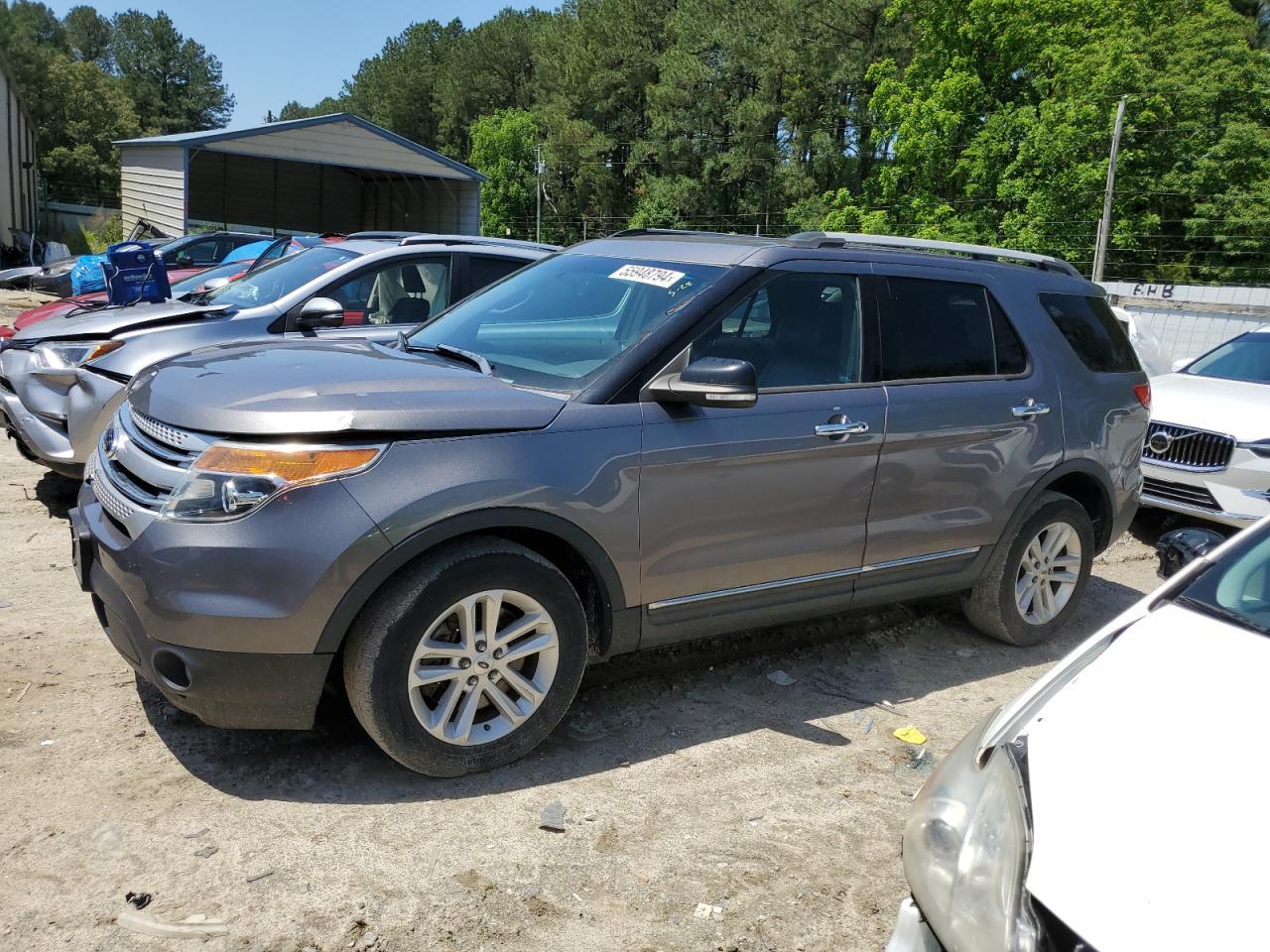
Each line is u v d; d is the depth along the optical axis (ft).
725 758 12.25
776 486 12.76
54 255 92.99
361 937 8.64
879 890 9.92
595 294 13.65
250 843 9.80
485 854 9.92
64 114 252.01
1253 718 6.89
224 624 9.83
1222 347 28.32
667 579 12.16
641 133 200.23
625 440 11.55
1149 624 8.25
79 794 10.39
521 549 10.97
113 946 8.32
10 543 18.16
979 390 14.79
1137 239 115.24
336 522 9.98
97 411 19.08
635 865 9.96
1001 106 121.90
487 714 11.51
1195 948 5.39
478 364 12.59
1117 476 16.87
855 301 13.94
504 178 211.20
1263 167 110.42
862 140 154.61
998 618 15.93
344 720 12.34
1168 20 124.88
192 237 54.44
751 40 161.89
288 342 14.32
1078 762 6.70
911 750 12.82
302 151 89.66
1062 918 5.71
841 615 17.37
